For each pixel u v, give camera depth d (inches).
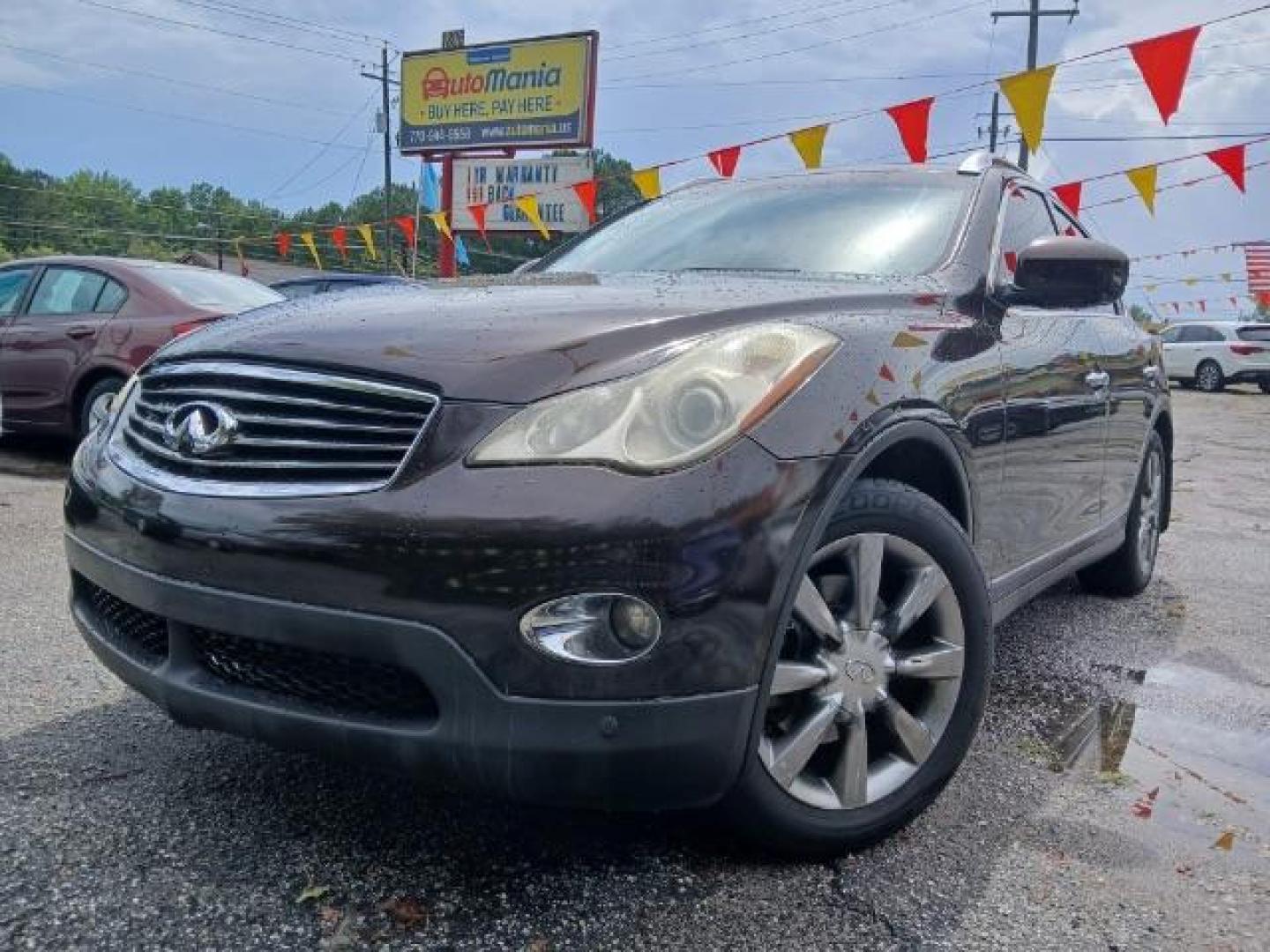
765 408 86.1
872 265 130.5
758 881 94.3
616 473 80.0
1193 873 98.7
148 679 94.4
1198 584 213.9
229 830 100.1
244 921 86.4
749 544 82.0
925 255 130.3
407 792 108.4
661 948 84.7
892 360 100.2
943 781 104.0
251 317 107.3
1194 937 88.3
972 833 104.7
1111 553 181.8
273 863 94.9
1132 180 268.5
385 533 80.4
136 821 101.3
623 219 166.6
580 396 83.1
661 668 79.7
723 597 80.9
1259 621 185.8
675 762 81.4
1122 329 175.3
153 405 100.7
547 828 102.2
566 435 81.5
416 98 893.8
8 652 145.4
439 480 81.1
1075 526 153.2
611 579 78.4
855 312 104.8
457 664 79.5
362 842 98.8
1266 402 935.7
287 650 87.3
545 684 78.8
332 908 88.6
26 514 236.2
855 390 93.7
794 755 92.7
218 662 92.0
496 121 861.2
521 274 136.6
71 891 89.4
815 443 87.9
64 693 131.7
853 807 97.3
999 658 161.6
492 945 84.5
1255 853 102.7
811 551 87.4
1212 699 146.1
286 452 87.6
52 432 299.4
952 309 119.6
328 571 81.8
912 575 100.8
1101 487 162.4
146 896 89.1
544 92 840.9
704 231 148.9
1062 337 141.9
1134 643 171.5
